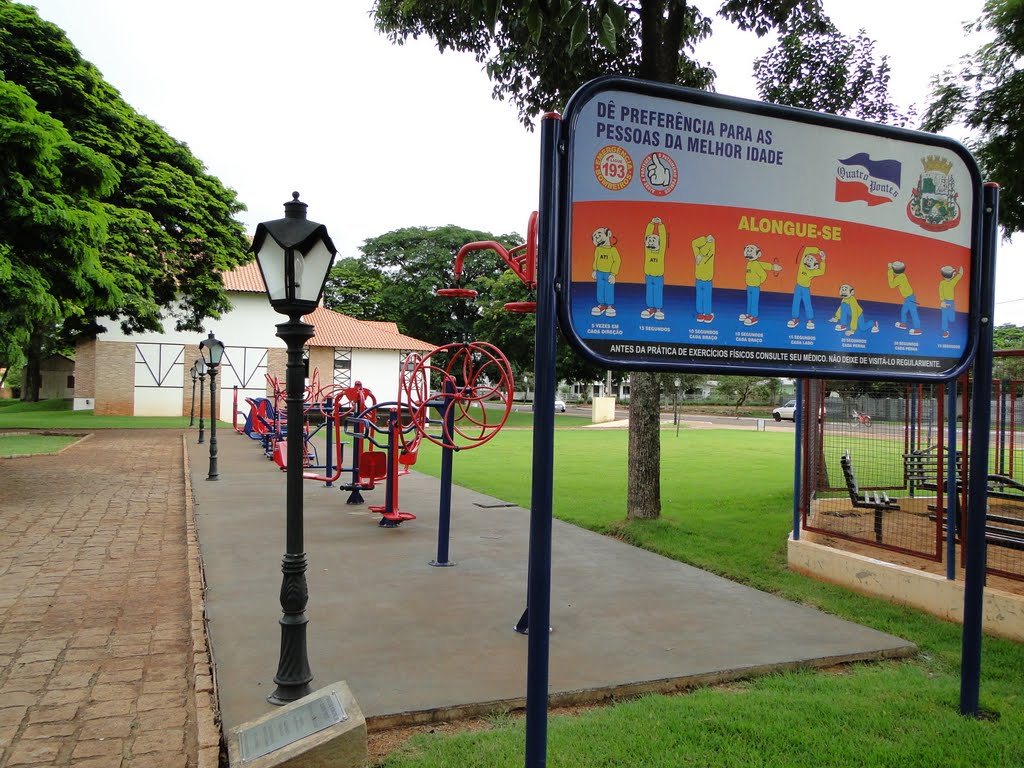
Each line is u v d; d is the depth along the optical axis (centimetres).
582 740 325
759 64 925
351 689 379
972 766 304
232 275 3206
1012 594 498
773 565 670
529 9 322
